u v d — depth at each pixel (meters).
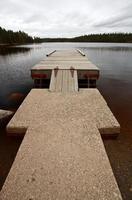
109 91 8.69
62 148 3.11
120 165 3.31
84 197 2.17
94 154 2.95
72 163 2.74
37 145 3.20
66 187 2.31
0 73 13.41
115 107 6.39
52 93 6.15
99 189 2.29
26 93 8.41
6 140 4.14
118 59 21.97
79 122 4.04
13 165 2.71
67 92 6.23
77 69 7.60
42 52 33.50
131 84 10.10
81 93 6.13
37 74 7.78
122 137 4.22
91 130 3.70
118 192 2.26
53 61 10.43
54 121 4.09
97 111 4.64
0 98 7.64
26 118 4.24
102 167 2.66
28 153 2.98
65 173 2.54
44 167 2.66
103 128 3.85
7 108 6.44
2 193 2.24
